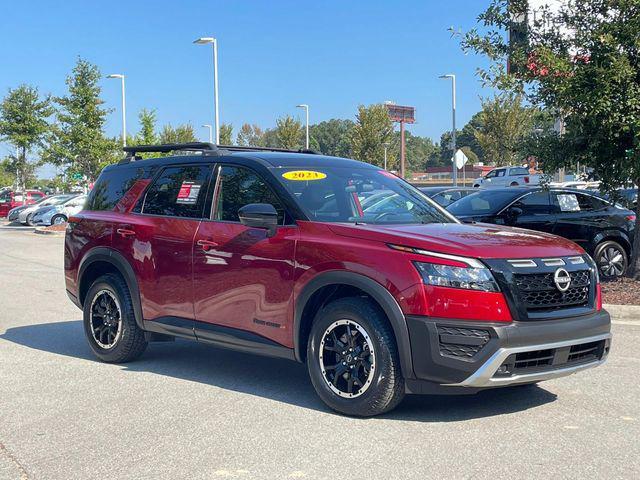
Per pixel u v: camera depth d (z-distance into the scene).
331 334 4.97
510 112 38.03
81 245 6.88
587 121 9.99
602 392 5.59
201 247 5.78
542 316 4.59
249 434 4.60
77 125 32.25
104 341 6.68
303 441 4.44
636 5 9.53
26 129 40.91
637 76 9.67
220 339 5.68
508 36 10.87
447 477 3.86
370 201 5.74
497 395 5.49
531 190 11.38
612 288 10.16
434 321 4.46
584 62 9.94
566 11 10.56
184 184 6.23
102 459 4.21
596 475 3.89
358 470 3.96
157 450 4.34
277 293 5.24
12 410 5.20
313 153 7.04
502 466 4.02
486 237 4.90
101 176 7.18
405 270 4.59
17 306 10.23
